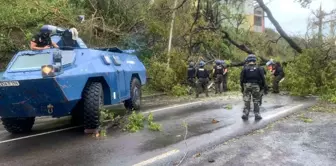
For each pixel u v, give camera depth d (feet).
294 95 46.57
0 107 23.34
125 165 17.31
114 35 60.75
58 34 28.55
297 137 21.98
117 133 24.76
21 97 22.47
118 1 62.34
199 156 18.30
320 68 47.16
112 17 62.34
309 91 45.96
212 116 30.30
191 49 67.46
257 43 73.10
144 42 63.57
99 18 59.72
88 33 54.19
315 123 26.37
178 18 64.03
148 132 24.56
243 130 24.03
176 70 55.67
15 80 21.52
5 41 45.70
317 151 18.89
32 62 24.17
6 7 48.70
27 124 26.96
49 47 26.32
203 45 69.77
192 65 52.65
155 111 34.32
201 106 37.24
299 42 60.13
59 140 23.45
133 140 22.40
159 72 53.42
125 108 36.04
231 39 67.41
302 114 30.50
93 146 21.33
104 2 61.57
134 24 62.95
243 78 28.55
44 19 51.13
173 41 63.57
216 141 21.18
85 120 24.77
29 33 47.03
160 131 24.71
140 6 63.77
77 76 23.26
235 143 20.79
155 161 17.67
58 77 21.75
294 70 48.57
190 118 29.53
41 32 27.09
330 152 18.67
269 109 33.63
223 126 25.70
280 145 20.16
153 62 56.70
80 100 25.29
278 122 27.02
